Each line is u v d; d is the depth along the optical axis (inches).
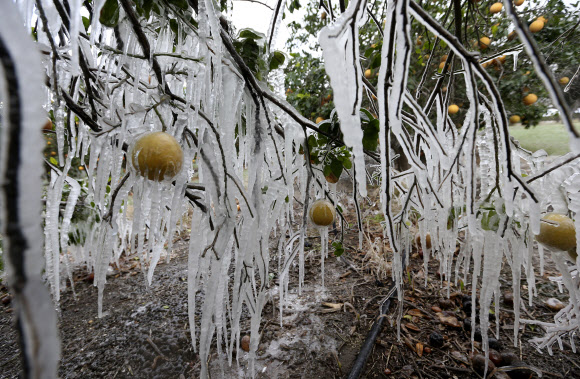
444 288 72.4
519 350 52.0
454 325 58.0
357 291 73.7
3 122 6.5
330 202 42.4
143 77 33.5
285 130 35.1
